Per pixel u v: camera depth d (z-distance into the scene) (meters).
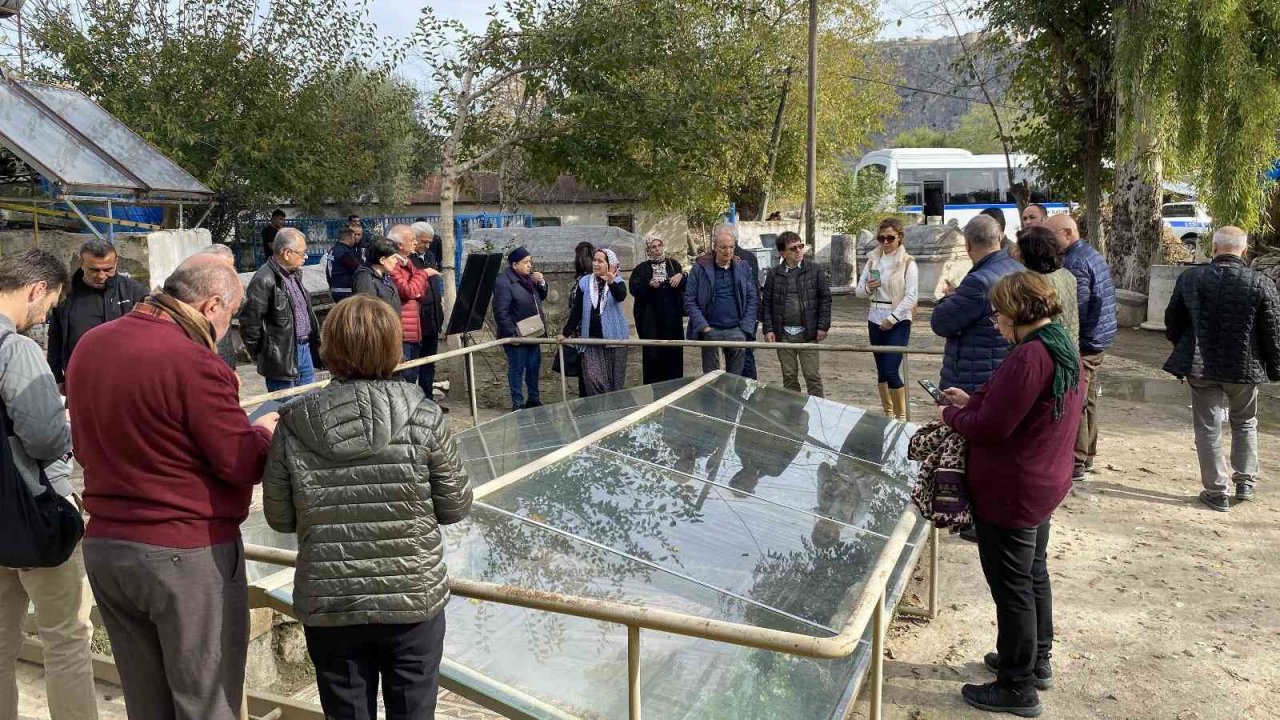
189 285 2.42
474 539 3.40
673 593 3.22
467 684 2.70
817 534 3.95
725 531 3.80
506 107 14.61
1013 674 3.47
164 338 2.33
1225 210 11.78
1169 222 28.22
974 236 4.74
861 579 3.61
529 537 3.48
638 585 3.24
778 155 25.39
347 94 19.22
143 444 2.28
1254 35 11.91
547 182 15.02
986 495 3.31
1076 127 16.14
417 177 25.58
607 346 7.74
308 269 13.11
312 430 2.22
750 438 5.16
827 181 27.28
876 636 2.83
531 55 12.27
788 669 3.05
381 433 2.22
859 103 26.91
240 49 16.44
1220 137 11.65
